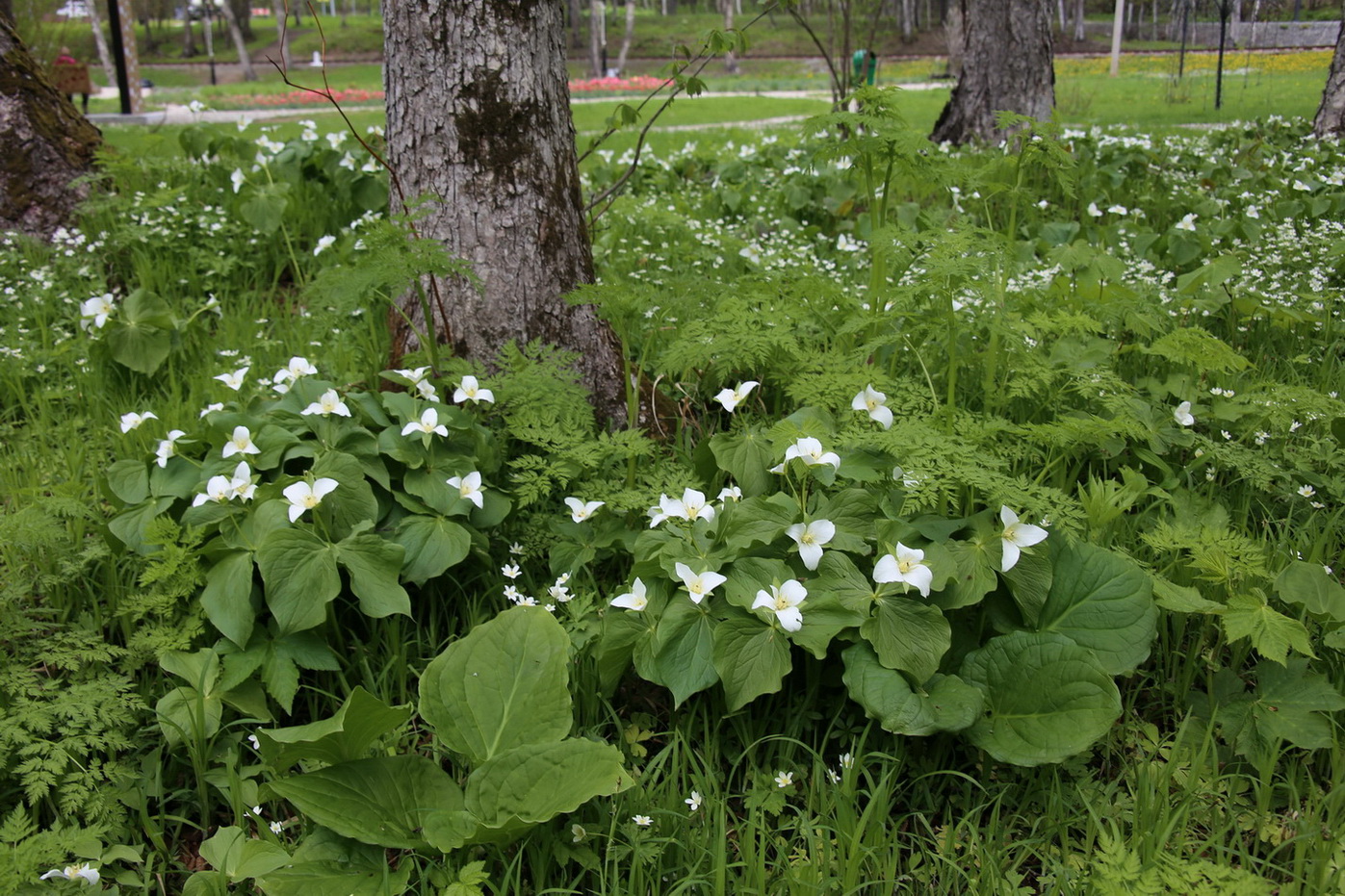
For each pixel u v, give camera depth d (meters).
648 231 6.67
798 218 7.68
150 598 2.81
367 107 24.25
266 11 69.06
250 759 2.66
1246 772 2.58
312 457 3.10
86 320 4.66
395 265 3.30
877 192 7.32
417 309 4.01
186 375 4.53
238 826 2.40
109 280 5.65
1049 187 7.41
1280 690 2.61
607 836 2.30
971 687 2.48
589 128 15.98
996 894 2.23
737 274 5.72
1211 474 3.41
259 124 16.27
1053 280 4.57
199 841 2.51
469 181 3.69
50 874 2.17
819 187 7.65
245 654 2.69
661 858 2.31
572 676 2.71
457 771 2.54
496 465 3.40
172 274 5.52
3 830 2.28
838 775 2.55
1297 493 3.40
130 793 2.50
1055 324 3.58
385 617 2.89
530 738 2.42
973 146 9.35
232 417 3.20
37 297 5.16
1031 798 2.50
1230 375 4.18
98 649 2.77
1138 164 8.10
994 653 2.58
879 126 3.52
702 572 2.59
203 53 54.88
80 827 2.44
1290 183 7.15
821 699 2.73
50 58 11.52
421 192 3.72
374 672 2.88
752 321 3.65
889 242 3.32
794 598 2.45
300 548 2.70
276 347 4.76
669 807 2.41
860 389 3.24
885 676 2.44
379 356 4.50
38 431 4.04
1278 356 4.54
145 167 6.64
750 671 2.45
